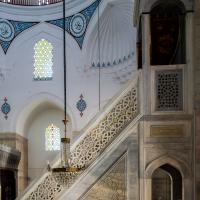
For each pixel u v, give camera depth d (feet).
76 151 22.12
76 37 46.32
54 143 51.42
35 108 49.47
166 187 31.83
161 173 31.96
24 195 22.18
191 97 20.98
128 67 42.42
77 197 21.67
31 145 51.75
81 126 45.68
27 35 47.57
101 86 45.44
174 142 20.92
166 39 23.02
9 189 43.06
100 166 21.59
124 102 22.07
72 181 21.89
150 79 21.43
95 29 45.27
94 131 22.18
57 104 47.06
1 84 47.50
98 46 45.85
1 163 39.01
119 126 22.00
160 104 21.31
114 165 21.43
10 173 44.04
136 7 24.75
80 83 46.19
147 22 21.83
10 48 47.52
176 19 22.94
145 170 20.92
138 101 21.79
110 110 22.15
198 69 20.45
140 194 20.74
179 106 21.21
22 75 47.70
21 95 47.44
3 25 47.19
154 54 23.07
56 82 46.96
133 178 21.13
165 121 21.07
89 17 45.24
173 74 21.35
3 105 47.34
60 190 21.97
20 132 48.52
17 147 47.34
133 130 21.38
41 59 47.73
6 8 47.06
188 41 21.29
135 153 21.24
